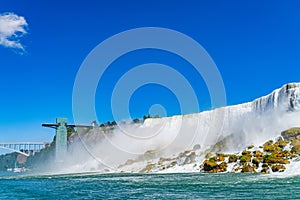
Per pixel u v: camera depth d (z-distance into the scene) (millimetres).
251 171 36500
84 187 32188
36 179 49406
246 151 42438
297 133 42219
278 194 20922
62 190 30391
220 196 21344
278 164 35188
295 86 49938
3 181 47844
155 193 24672
